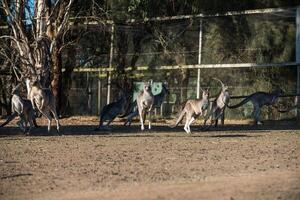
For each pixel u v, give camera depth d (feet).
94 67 132.46
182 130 82.58
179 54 128.67
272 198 30.01
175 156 49.01
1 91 129.39
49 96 75.61
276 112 118.11
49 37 109.40
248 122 109.09
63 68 130.31
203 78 127.03
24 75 102.78
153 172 39.68
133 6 115.44
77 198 30.99
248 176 37.11
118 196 30.99
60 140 65.87
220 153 51.11
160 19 123.03
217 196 30.42
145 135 73.26
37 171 41.14
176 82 129.08
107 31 123.44
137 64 131.23
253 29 123.95
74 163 45.06
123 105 84.43
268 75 122.42
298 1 116.37
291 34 120.98
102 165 43.68
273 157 47.85
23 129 75.56
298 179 35.63
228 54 125.29
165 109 126.82
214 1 120.16
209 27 126.31
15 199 31.48
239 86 124.36
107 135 73.72
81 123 105.50
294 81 120.47
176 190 32.22
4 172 40.73
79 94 134.62
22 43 105.70
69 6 104.68
